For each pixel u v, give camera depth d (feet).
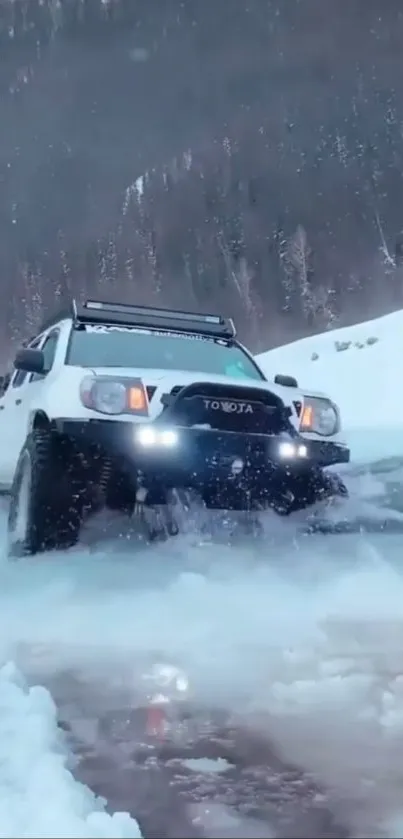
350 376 62.80
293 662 7.37
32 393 15.24
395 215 291.38
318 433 13.57
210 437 12.49
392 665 7.27
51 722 5.85
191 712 6.21
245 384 13.17
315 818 4.54
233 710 6.21
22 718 5.84
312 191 317.63
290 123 369.09
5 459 17.13
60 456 12.58
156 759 5.35
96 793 4.85
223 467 12.60
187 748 5.54
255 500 13.23
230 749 5.51
